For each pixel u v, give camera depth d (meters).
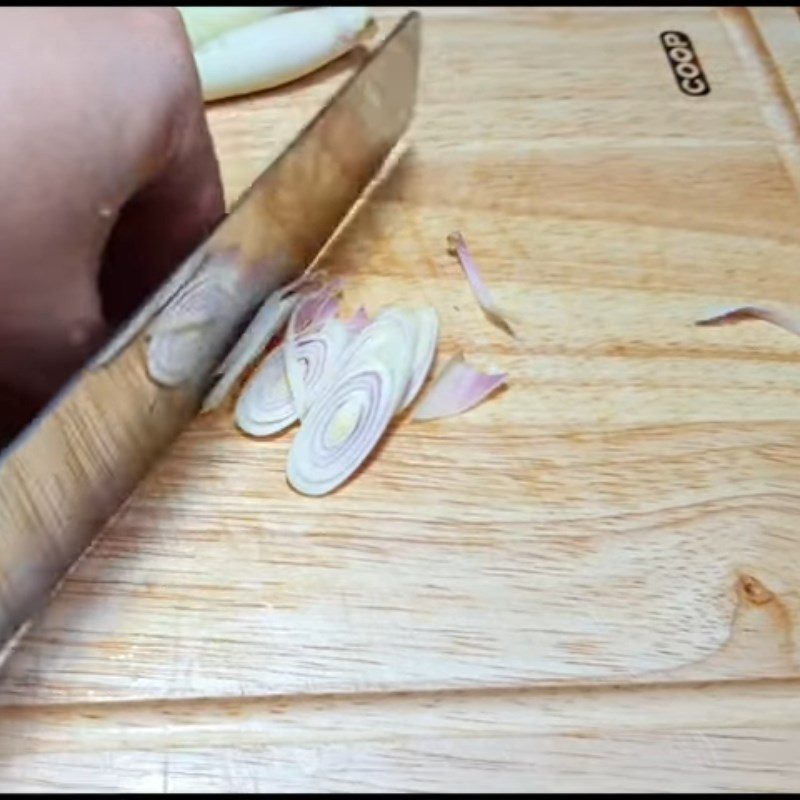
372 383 0.60
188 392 0.58
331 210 0.67
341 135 0.65
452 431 0.60
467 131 0.74
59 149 0.51
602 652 0.53
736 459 0.59
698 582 0.55
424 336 0.63
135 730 0.50
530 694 0.52
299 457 0.58
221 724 0.51
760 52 0.79
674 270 0.67
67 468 0.52
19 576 0.51
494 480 0.58
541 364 0.63
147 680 0.52
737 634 0.54
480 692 0.52
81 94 0.52
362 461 0.58
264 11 0.77
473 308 0.65
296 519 0.56
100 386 0.52
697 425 0.61
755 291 0.66
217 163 0.61
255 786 0.49
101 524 0.55
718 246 0.69
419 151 0.73
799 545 0.56
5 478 0.48
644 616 0.54
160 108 0.54
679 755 0.50
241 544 0.56
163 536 0.56
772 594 0.55
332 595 0.54
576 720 0.51
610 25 0.81
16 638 0.52
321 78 0.77
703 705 0.52
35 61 0.52
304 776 0.50
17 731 0.50
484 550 0.56
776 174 0.73
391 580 0.55
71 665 0.52
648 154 0.73
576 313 0.65
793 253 0.68
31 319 0.54
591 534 0.56
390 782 0.50
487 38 0.80
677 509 0.58
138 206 0.59
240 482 0.58
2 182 0.50
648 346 0.64
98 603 0.53
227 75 0.74
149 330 0.54
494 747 0.51
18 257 0.52
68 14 0.54
